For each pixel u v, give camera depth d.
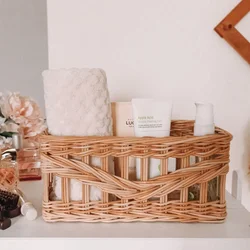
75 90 0.49
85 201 0.48
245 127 0.84
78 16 0.79
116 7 0.79
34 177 0.71
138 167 0.50
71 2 0.78
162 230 0.47
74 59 0.80
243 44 0.79
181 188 0.48
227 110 0.83
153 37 0.80
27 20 1.00
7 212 0.51
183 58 0.81
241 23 0.80
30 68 1.01
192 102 0.82
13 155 0.61
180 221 0.49
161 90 0.81
